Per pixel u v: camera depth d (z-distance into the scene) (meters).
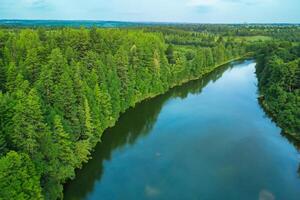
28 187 36.28
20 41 85.69
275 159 60.31
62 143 47.38
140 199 48.19
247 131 73.50
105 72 75.25
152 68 99.75
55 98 51.91
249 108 91.31
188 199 48.34
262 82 104.31
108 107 70.50
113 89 74.88
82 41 86.50
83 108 57.47
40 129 42.72
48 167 42.38
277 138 69.94
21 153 37.62
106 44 96.75
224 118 82.44
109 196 48.81
